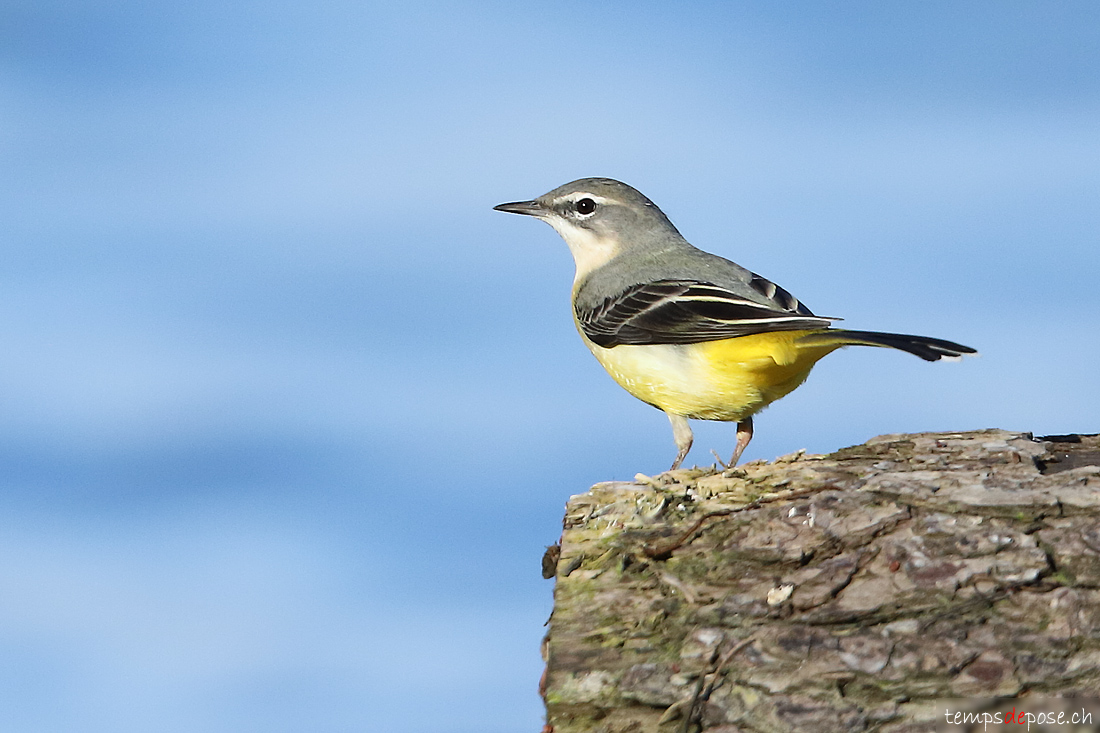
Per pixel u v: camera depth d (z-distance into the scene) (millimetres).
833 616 9797
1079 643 9234
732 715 9078
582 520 12227
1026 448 12852
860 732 8781
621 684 9438
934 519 10844
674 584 10562
